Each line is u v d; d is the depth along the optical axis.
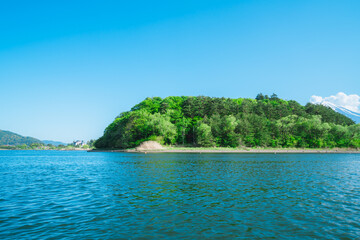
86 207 15.82
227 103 163.00
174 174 32.69
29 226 12.19
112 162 56.12
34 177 31.08
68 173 35.31
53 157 92.44
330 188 22.75
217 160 58.66
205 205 16.31
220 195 19.44
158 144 117.75
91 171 37.53
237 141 124.69
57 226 12.18
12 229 11.75
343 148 130.25
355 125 130.38
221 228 11.92
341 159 66.12
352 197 19.02
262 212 14.76
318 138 131.38
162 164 48.34
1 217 13.69
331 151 119.19
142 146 115.69
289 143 130.88
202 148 117.56
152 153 98.00
